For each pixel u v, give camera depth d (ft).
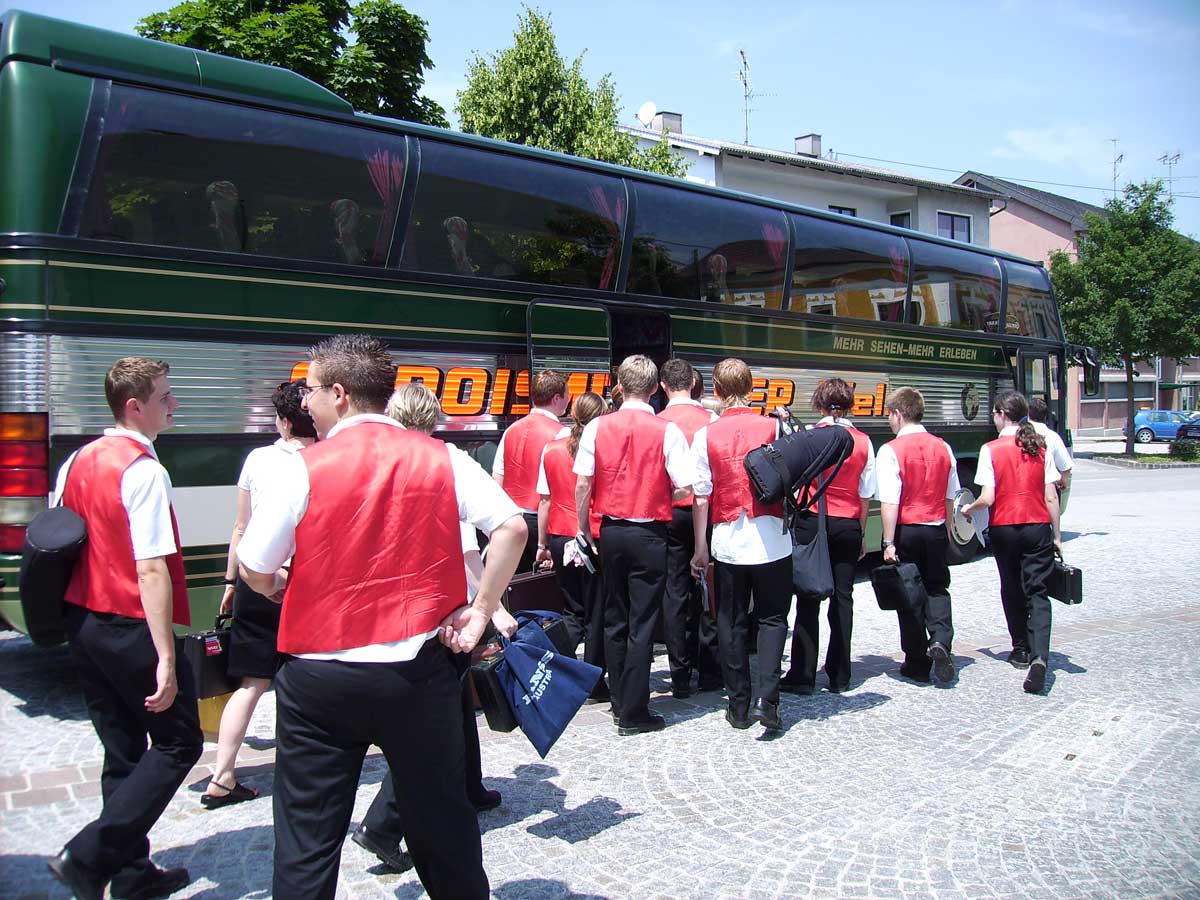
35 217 17.15
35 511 17.02
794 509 17.46
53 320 17.26
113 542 10.64
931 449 20.95
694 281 29.40
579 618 20.06
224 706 15.21
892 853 13.02
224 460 19.19
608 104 68.49
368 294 21.48
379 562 8.57
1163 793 15.12
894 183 108.17
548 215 25.38
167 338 18.51
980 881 12.23
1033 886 12.10
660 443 17.34
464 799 9.13
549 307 25.04
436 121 55.16
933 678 21.59
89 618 10.68
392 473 8.79
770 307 31.89
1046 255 147.02
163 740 10.96
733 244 30.66
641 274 27.86
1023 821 14.07
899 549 21.17
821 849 13.12
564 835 13.50
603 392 26.48
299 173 20.48
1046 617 20.59
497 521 9.16
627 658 17.67
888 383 36.70
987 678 21.68
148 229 18.39
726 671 18.16
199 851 12.87
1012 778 15.72
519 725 12.27
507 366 24.18
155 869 11.59
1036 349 44.75
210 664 14.28
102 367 17.75
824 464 17.62
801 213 33.45
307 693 8.43
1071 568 20.66
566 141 65.77
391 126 22.22
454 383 23.08
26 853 12.60
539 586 17.42
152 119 18.54
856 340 35.24
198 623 18.94
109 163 17.98
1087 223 108.78
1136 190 105.19
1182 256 102.73
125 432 11.01
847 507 20.24
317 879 8.35
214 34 48.91
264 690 14.73
